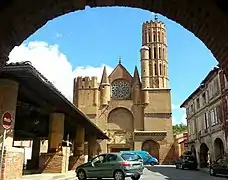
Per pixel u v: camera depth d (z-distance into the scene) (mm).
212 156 36594
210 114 37594
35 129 26188
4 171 12438
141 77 65438
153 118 60969
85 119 25312
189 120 49000
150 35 71625
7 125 9945
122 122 62562
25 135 29984
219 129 34219
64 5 5406
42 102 17750
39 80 13227
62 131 21469
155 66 69125
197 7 5023
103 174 18781
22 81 13797
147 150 59625
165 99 61875
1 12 4855
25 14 5156
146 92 62500
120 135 61625
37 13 5285
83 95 64062
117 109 63344
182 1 5047
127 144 60719
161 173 30359
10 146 13117
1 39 5133
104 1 5508
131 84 64438
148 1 5395
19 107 18250
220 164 26891
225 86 32406
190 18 5371
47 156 20844
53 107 20000
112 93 64375
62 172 20828
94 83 64375
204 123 40281
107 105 63281
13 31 5277
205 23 5246
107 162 18891
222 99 33281
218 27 5102
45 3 5164
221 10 4785
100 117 62812
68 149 22625
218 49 5559
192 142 46250
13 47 5656
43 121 23906
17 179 13414
